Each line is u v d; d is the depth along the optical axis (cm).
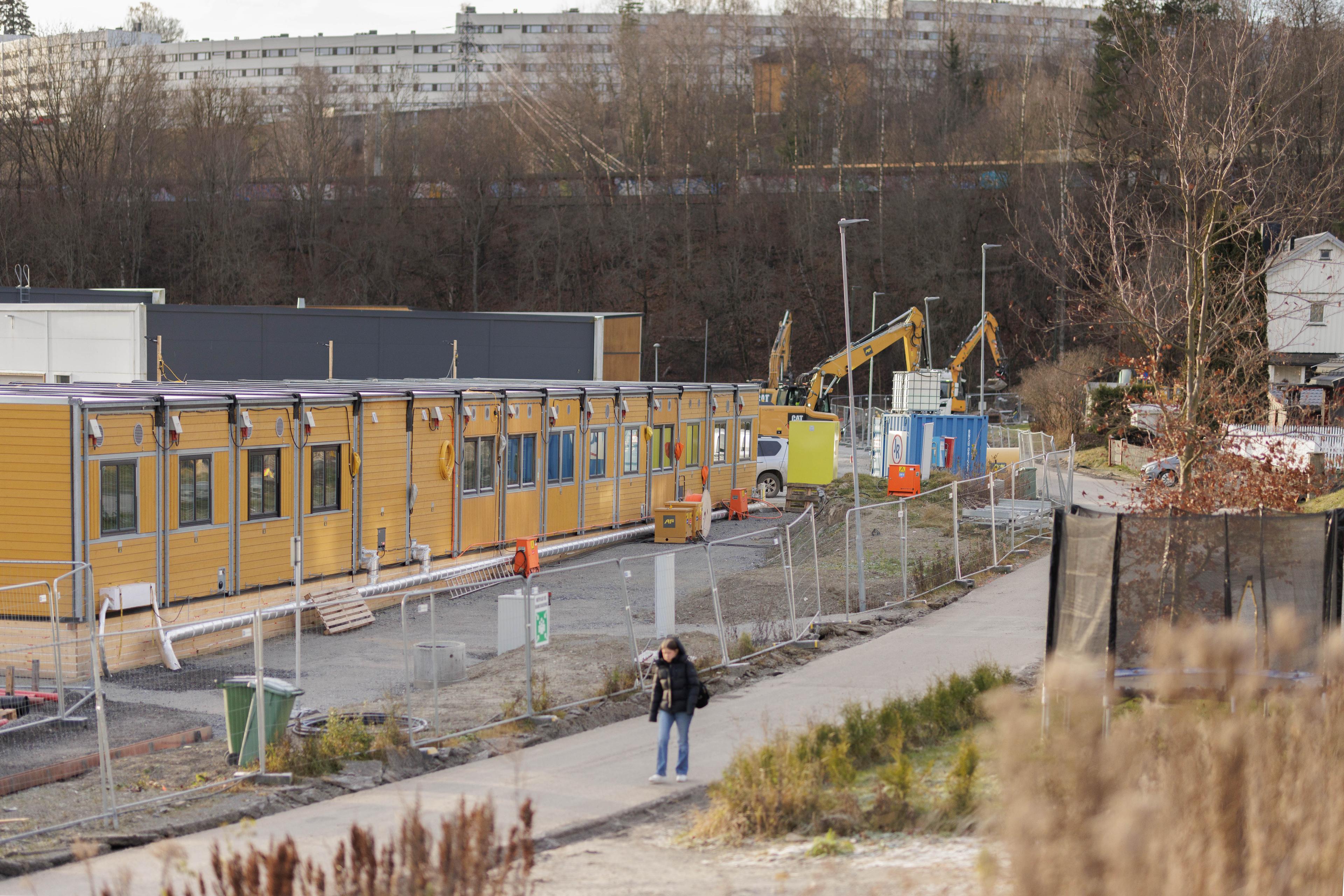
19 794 2016
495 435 4734
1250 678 1261
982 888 1109
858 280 16812
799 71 18712
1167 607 1903
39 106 17962
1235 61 3366
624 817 1864
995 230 16275
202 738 2481
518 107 19962
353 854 1039
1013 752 1058
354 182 18175
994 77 19012
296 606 2673
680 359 17162
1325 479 5100
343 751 2250
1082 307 4247
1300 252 9994
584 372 8144
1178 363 4084
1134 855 927
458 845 1052
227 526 3519
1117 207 4556
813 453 7300
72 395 3275
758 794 1783
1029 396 11425
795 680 2881
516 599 3262
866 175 17412
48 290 8944
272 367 7888
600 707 2692
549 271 17988
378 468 4106
